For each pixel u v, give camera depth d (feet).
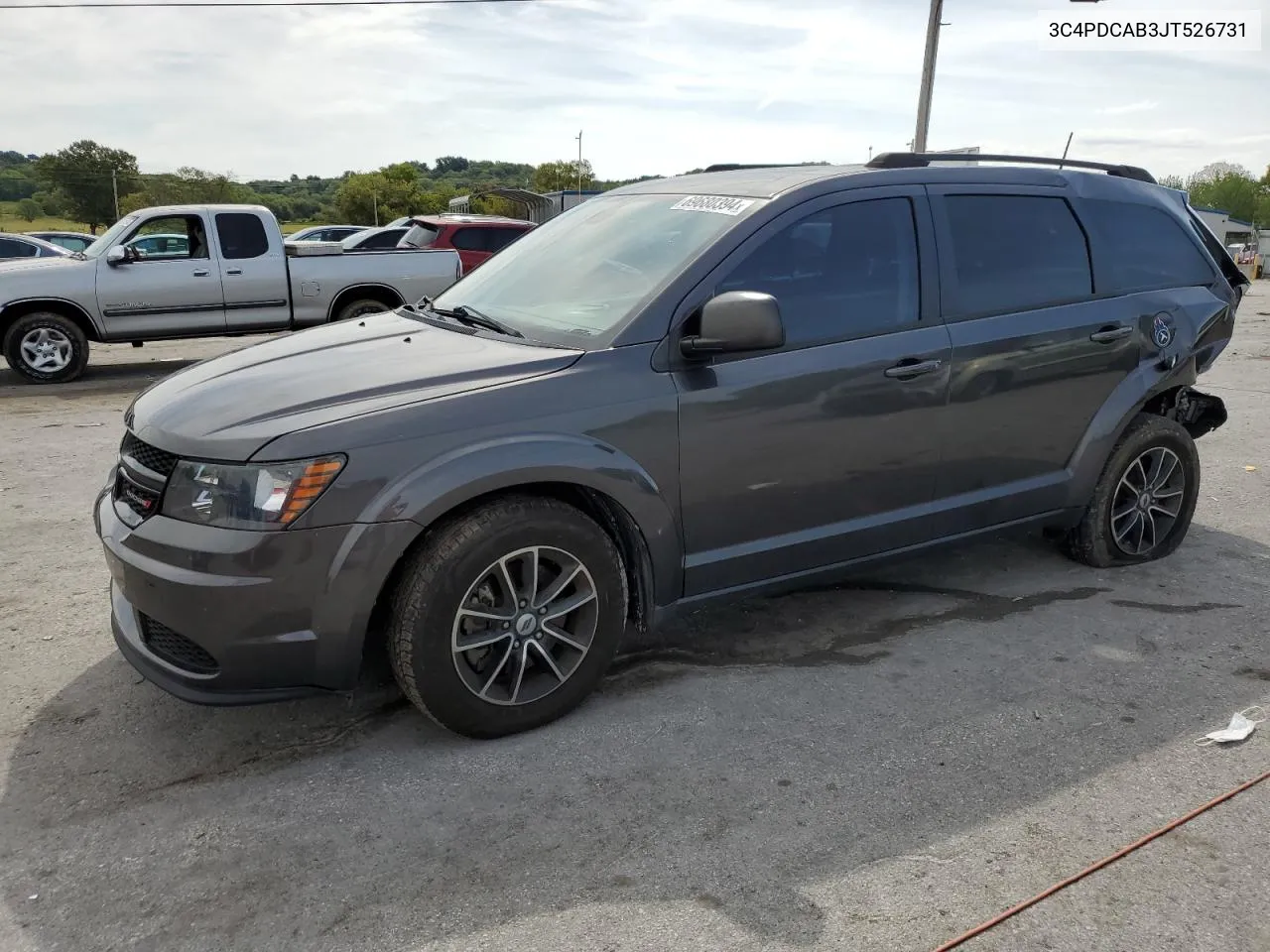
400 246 49.73
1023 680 11.89
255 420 9.36
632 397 10.36
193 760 10.09
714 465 10.96
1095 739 10.57
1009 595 14.52
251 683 9.33
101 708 11.10
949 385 12.48
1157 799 9.47
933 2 72.43
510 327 11.66
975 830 8.95
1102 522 15.03
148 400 10.80
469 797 9.42
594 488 10.20
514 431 9.76
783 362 11.25
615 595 10.77
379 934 7.65
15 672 11.91
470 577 9.73
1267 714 11.13
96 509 10.91
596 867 8.43
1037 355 13.28
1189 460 15.67
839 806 9.30
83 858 8.54
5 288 32.45
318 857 8.55
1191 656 12.58
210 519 9.09
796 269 11.51
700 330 10.34
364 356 11.02
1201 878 8.36
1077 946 7.57
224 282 35.32
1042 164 14.53
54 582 14.76
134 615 10.16
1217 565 15.85
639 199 13.25
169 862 8.50
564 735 10.55
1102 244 14.42
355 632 9.38
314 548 9.05
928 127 74.69
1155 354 14.75
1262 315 63.67
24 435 24.79
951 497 13.07
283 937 7.63
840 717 10.98
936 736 10.59
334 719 10.89
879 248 12.17
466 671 10.04
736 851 8.64
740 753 10.22
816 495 11.82
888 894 8.10
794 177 12.28
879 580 15.06
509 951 7.46
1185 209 16.08
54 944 7.55
